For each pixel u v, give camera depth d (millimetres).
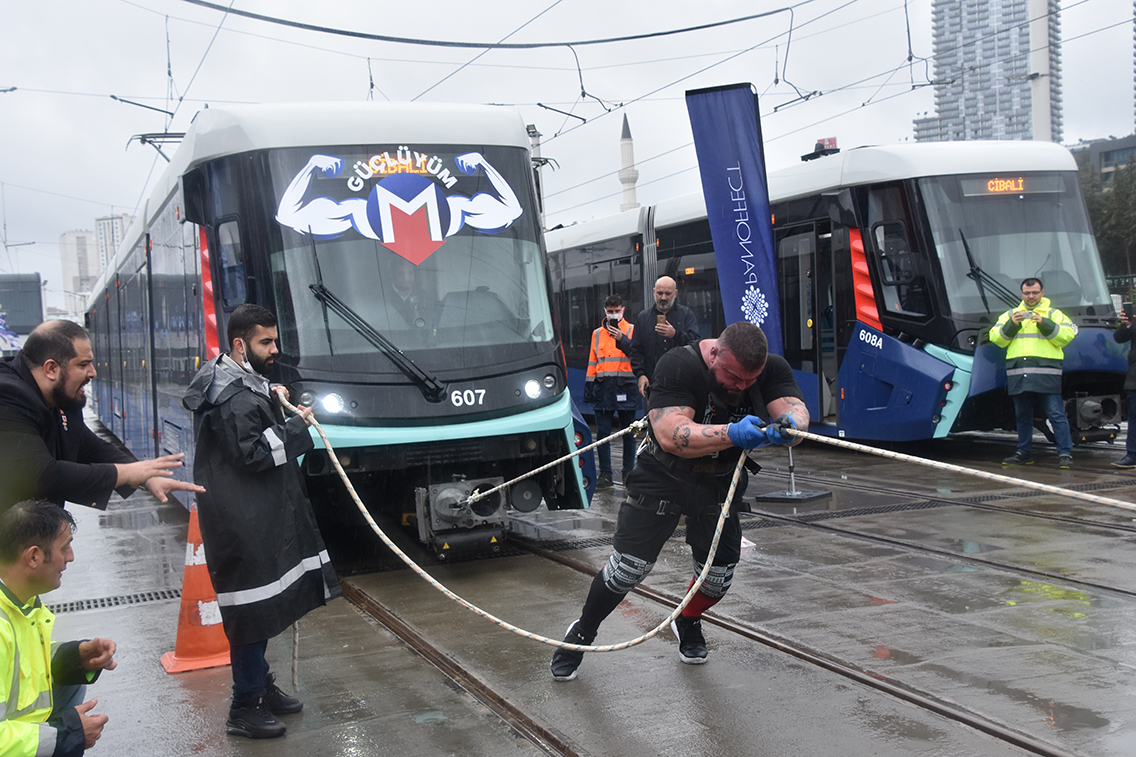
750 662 4844
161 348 10242
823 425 12883
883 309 11859
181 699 4711
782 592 6047
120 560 8234
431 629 5617
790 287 13359
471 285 7195
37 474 3455
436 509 6809
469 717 4301
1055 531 7516
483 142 7539
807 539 7559
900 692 4301
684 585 6344
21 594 3059
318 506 7566
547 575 6836
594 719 4184
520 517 9188
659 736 3980
